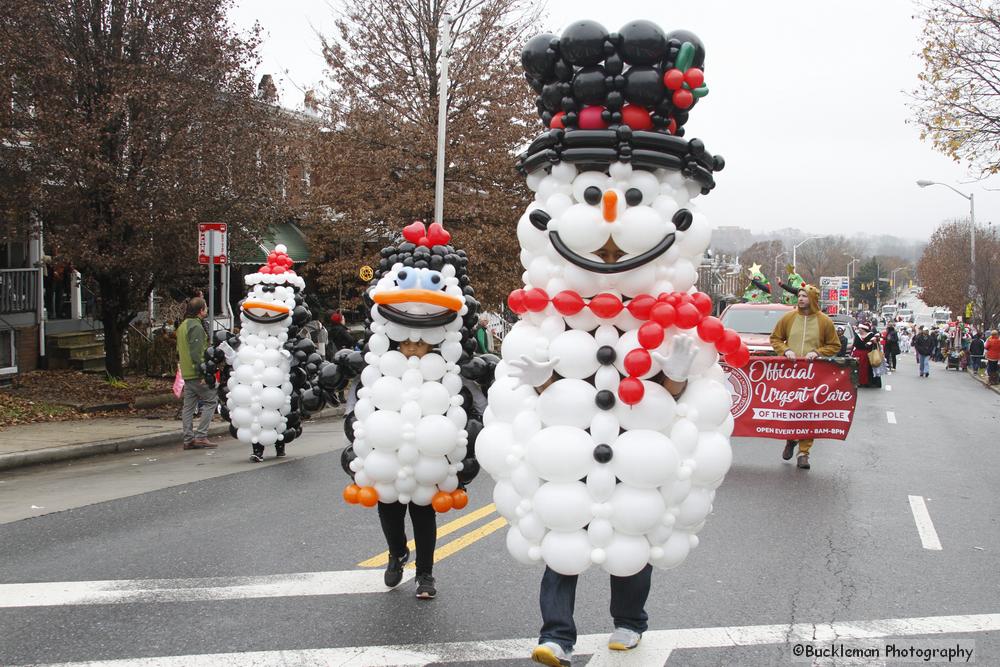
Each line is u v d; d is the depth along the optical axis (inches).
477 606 204.4
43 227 596.4
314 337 740.7
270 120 649.0
